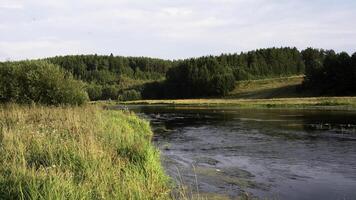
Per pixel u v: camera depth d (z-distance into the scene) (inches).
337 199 517.0
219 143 1007.0
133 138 718.5
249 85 5546.3
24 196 350.3
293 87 4852.4
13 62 1542.8
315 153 837.2
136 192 408.2
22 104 1374.3
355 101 2714.1
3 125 690.8
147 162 559.8
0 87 1423.5
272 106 2876.5
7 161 459.5
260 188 567.5
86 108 1279.5
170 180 573.6
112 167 477.4
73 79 1577.3
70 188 369.4
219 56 7416.3
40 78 1467.8
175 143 1013.2
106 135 691.4
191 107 3368.6
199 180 606.2
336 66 4121.6
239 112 2384.4
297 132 1203.2
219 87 5329.7
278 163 741.9
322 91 4244.6
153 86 6146.7
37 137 583.2
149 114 2309.3
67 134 652.7
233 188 565.0
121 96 5841.5
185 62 6122.1
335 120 1598.2
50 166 440.5
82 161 477.1
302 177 631.8
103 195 377.7
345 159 767.7
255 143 997.2
